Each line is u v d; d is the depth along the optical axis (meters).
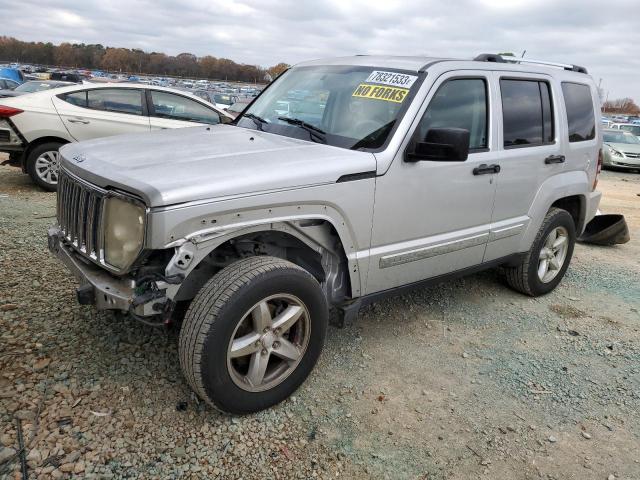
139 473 2.46
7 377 3.00
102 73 54.19
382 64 3.89
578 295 5.31
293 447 2.75
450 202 3.77
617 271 6.22
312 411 3.05
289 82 4.35
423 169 3.51
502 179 4.15
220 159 2.95
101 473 2.43
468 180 3.85
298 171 2.91
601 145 5.43
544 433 3.06
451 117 3.75
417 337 4.07
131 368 3.21
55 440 2.58
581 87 5.14
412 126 3.41
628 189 14.20
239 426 2.85
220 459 2.61
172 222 2.46
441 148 3.17
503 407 3.27
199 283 3.02
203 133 3.77
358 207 3.20
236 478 2.51
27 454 2.48
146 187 2.46
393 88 3.61
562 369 3.79
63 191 3.19
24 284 4.21
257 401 2.90
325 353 3.69
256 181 2.73
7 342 3.35
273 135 3.74
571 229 5.15
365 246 3.34
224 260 3.10
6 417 2.70
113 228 2.67
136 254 2.54
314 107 3.87
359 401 3.19
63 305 3.89
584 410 3.31
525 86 4.43
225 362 2.71
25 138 7.51
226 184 2.63
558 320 4.63
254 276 2.72
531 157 4.39
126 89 8.12
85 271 2.86
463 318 4.48
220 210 2.60
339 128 3.58
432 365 3.68
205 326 2.62
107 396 2.95
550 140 4.68
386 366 3.61
